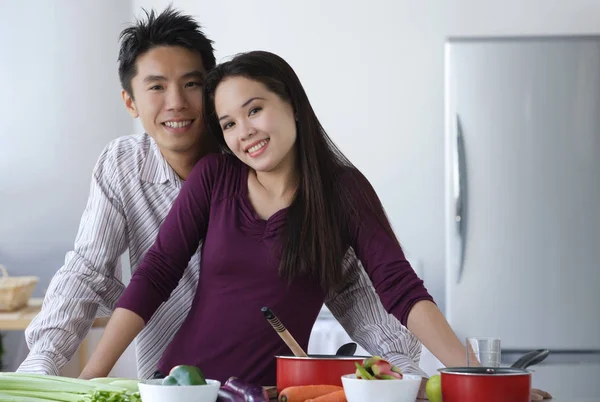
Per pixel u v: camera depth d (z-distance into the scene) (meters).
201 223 1.96
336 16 4.73
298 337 1.89
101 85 4.93
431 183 4.71
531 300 4.10
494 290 4.10
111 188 2.22
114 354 1.82
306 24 4.73
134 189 2.22
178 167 2.21
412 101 4.72
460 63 4.11
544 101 4.10
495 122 4.10
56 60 4.91
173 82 2.08
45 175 4.92
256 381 1.85
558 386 4.09
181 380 1.35
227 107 1.86
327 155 1.93
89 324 2.14
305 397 1.41
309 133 1.91
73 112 4.92
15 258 4.91
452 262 4.11
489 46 4.10
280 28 4.73
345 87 4.73
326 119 4.73
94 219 2.20
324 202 1.89
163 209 2.23
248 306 1.85
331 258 1.87
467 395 1.34
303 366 1.46
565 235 4.10
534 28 4.68
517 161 4.10
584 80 4.10
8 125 4.91
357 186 1.93
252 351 1.86
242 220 1.89
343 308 2.19
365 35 4.72
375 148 4.72
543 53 4.10
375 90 4.72
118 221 2.22
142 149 2.24
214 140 2.17
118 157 2.24
